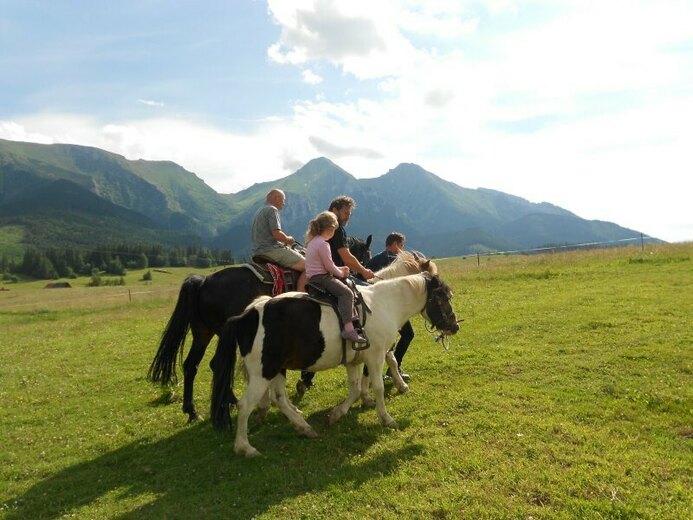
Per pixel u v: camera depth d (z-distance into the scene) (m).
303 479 5.53
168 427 7.71
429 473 5.38
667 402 6.81
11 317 24.72
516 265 24.47
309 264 6.55
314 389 8.80
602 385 7.68
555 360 9.12
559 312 12.94
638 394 7.16
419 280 7.41
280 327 6.08
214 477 5.81
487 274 21.97
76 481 6.07
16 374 11.98
